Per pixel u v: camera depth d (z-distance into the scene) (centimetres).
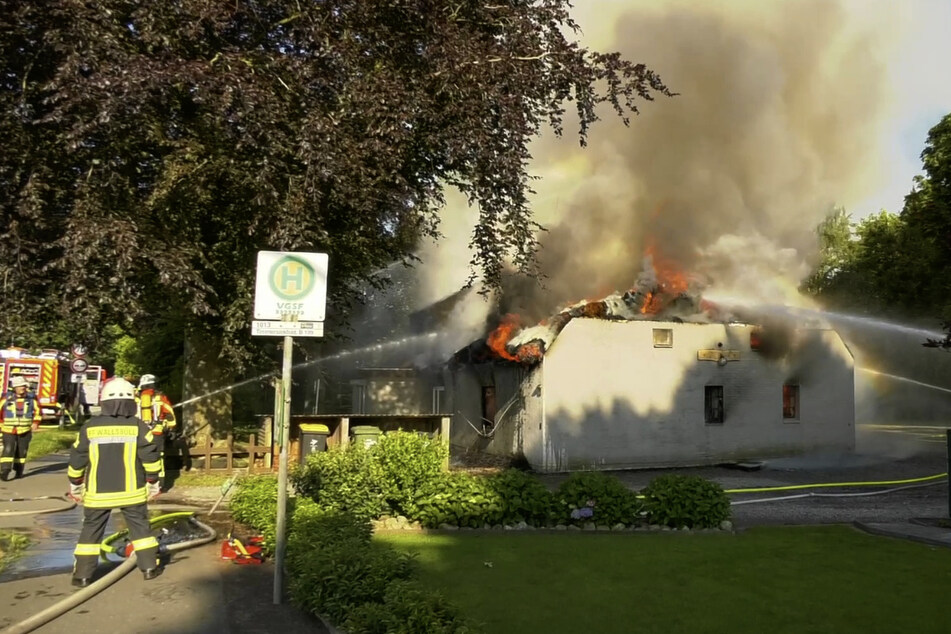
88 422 582
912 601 531
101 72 841
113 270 931
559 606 504
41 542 730
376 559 493
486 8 1138
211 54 1025
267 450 1305
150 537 591
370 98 987
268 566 634
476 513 775
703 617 486
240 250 1209
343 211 1195
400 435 829
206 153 1056
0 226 964
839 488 1279
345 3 1016
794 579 592
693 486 823
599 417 1528
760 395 1716
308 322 535
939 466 1630
